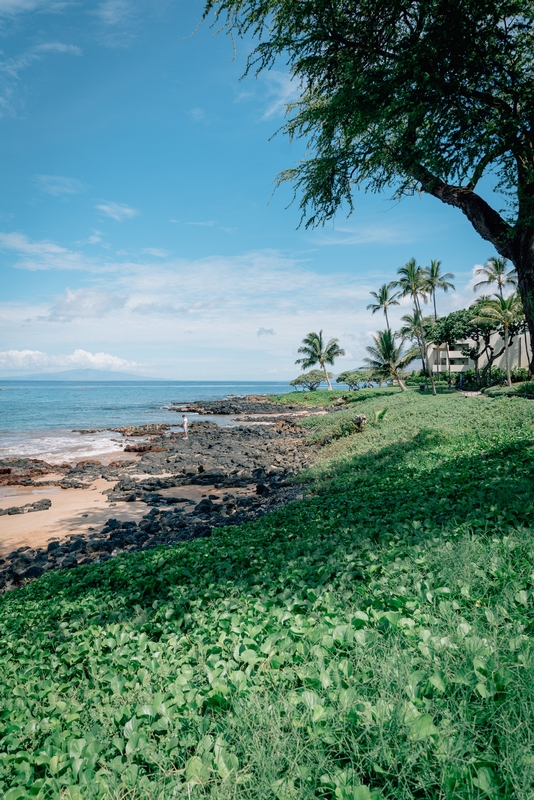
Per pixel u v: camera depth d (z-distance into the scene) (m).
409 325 67.50
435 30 7.76
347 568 6.01
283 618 4.84
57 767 3.19
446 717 2.74
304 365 88.38
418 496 9.95
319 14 8.45
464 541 5.77
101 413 70.62
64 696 4.71
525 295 8.12
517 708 2.70
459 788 2.31
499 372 59.12
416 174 9.16
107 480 25.73
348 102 8.58
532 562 4.91
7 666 5.76
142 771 2.97
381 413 31.62
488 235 8.65
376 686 3.17
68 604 8.05
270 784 2.54
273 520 11.88
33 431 48.81
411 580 5.10
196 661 4.61
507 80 8.12
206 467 27.56
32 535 16.78
